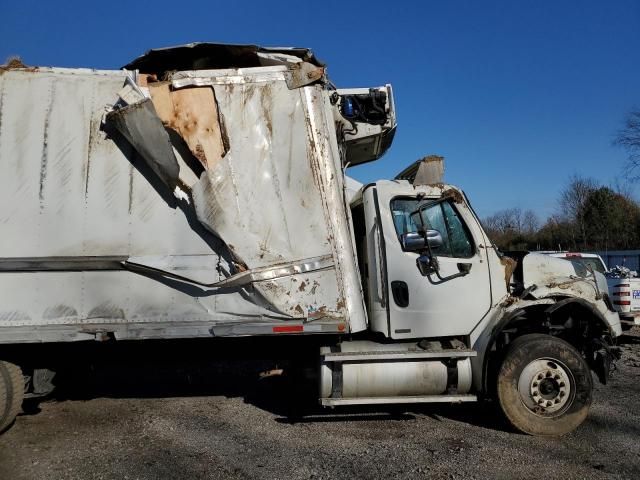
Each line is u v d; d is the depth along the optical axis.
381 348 5.87
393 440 5.55
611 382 7.98
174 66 5.77
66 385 6.68
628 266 23.62
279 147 5.54
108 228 5.33
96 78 5.46
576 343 6.31
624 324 11.97
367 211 6.16
